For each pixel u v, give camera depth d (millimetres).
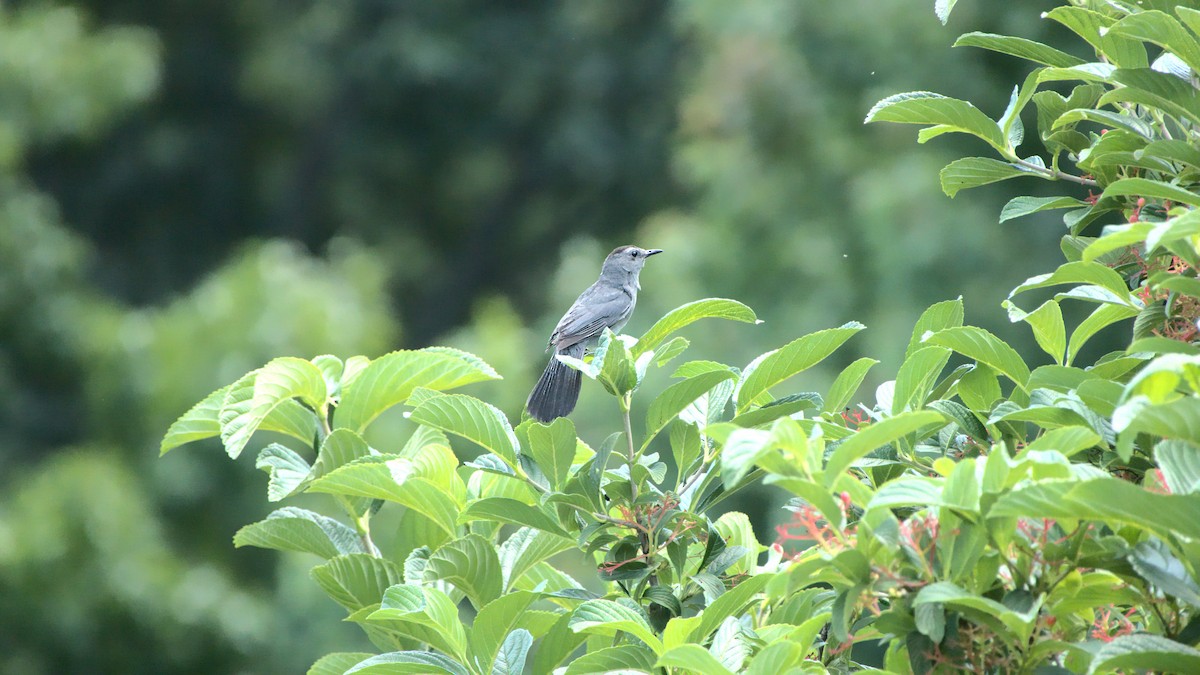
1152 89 3945
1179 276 3574
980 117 4453
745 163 16297
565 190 27781
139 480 17453
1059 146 4660
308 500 17109
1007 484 3211
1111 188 3621
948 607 3383
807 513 3766
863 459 4094
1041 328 4211
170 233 27047
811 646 3873
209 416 5137
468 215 28328
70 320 18781
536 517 4273
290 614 16984
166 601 16266
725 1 16797
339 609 17062
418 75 26219
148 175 26453
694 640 3945
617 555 4238
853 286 15297
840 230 15609
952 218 14758
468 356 4754
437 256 28141
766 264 15789
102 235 26734
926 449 4363
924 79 15609
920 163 15219
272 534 4859
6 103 19578
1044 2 14961
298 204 27609
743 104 16312
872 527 3320
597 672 3828
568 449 4195
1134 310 4051
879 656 11570
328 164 27609
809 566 3357
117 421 18266
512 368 17984
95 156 26078
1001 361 4055
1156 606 3455
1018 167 4605
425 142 27953
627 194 27141
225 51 26609
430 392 4469
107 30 23938
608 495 4203
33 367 18891
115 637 16438
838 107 16109
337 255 23938
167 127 26453
